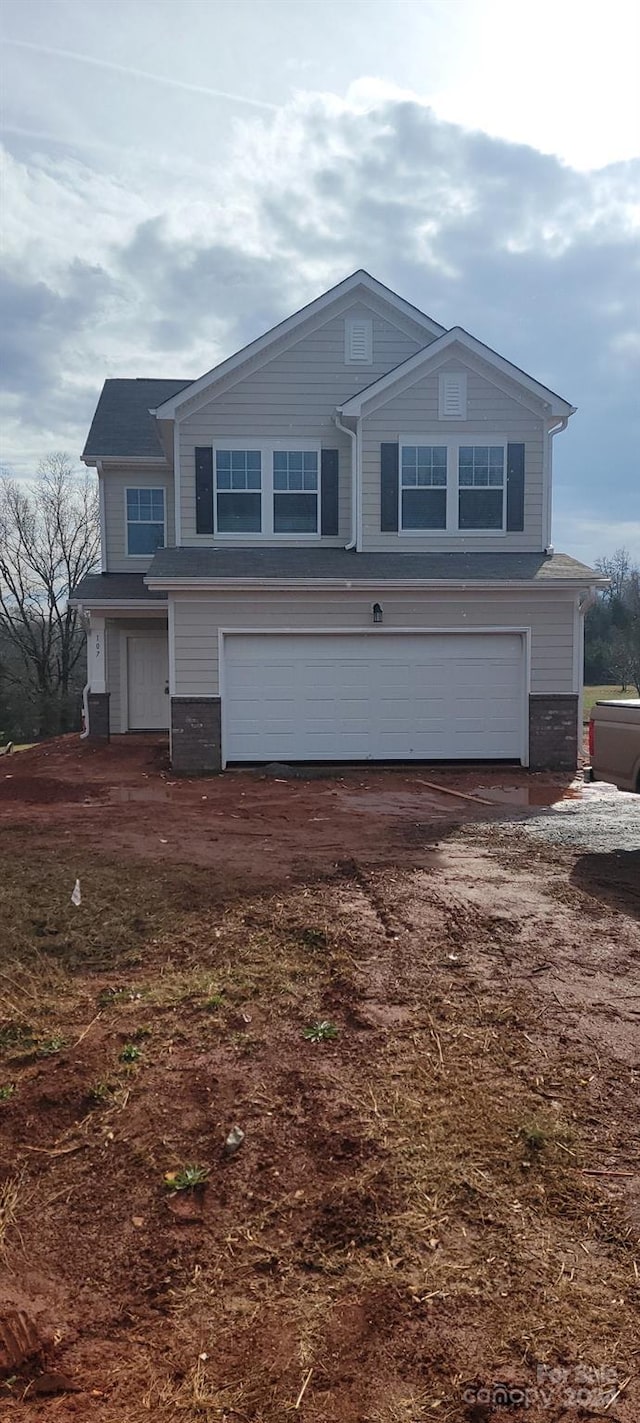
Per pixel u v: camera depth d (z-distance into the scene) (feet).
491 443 52.42
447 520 52.49
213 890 22.21
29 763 50.93
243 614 46.03
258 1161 10.98
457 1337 8.18
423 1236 9.53
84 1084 12.84
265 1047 13.91
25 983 16.55
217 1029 14.56
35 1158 11.25
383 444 52.01
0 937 18.83
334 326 54.44
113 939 18.84
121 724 61.26
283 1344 8.20
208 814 34.45
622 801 38.09
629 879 23.65
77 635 139.64
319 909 20.43
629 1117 11.80
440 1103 12.11
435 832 30.58
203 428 53.62
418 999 15.53
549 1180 10.44
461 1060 13.34
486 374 52.16
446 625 46.70
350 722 47.21
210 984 16.30
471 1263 9.12
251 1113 12.03
